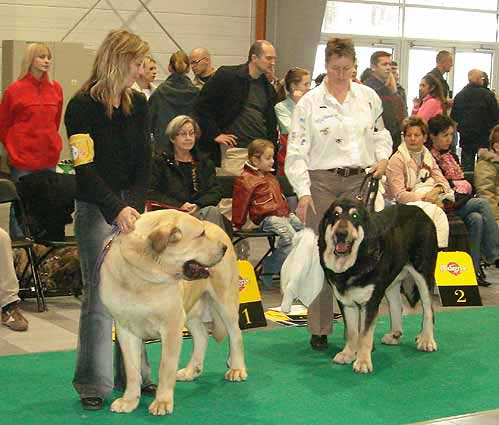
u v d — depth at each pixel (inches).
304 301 203.6
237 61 452.4
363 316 191.0
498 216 312.3
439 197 278.5
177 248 145.8
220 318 179.3
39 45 297.1
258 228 281.0
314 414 161.5
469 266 269.6
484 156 316.5
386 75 329.4
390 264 191.0
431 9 556.4
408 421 158.4
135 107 161.6
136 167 163.2
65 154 373.1
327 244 186.5
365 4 534.3
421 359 203.0
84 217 157.6
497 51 581.0
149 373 170.7
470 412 164.6
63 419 155.1
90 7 410.9
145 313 150.6
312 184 203.0
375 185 200.4
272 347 212.1
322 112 200.8
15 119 297.0
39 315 241.6
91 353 160.2
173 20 433.7
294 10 431.2
